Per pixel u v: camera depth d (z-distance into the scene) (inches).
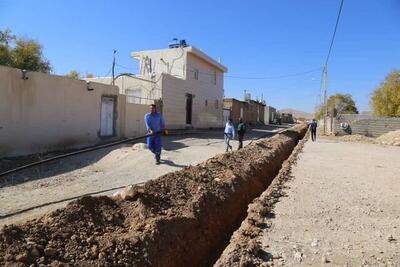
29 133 610.5
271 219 275.1
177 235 226.7
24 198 344.2
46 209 311.0
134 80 1130.0
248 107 2393.0
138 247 191.0
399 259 206.5
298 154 752.3
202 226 263.9
